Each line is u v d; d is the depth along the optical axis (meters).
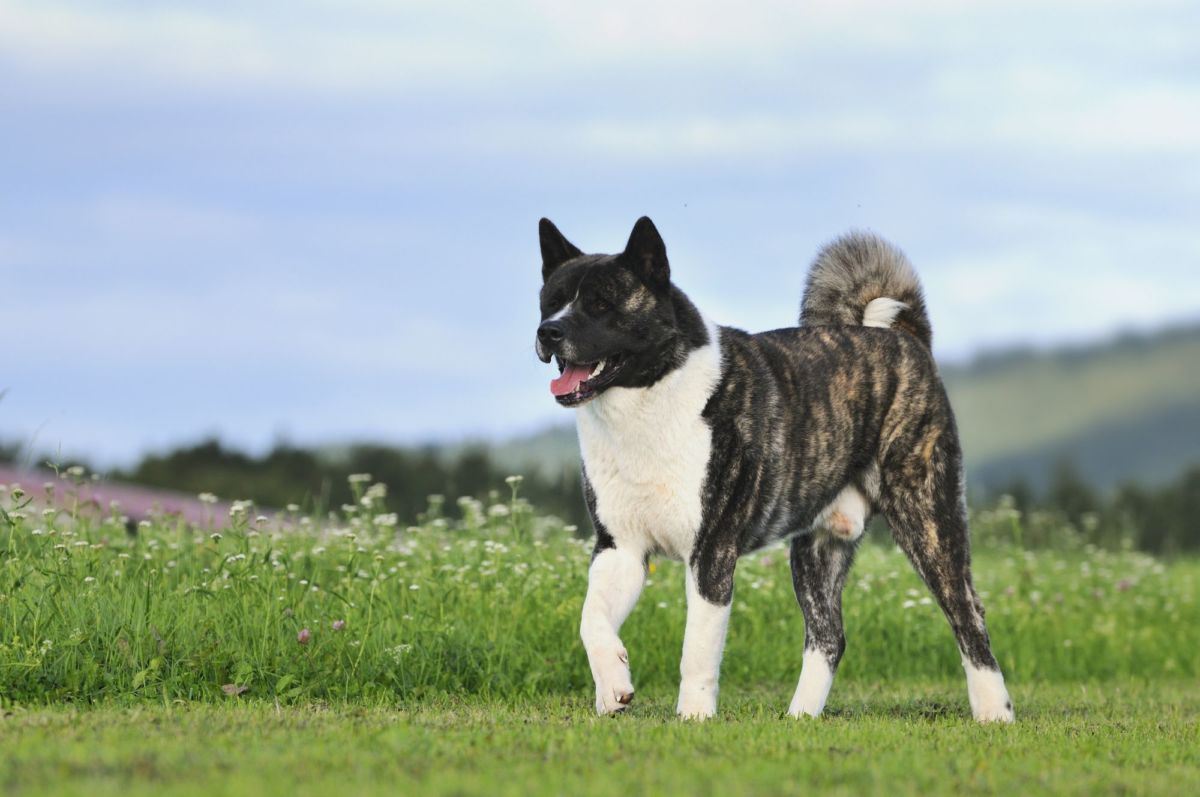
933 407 10.29
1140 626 16.55
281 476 32.38
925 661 14.33
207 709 8.55
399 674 10.32
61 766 6.10
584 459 9.41
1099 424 124.00
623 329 9.04
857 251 11.08
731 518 9.23
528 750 7.05
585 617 9.09
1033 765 7.04
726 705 10.56
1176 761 7.53
